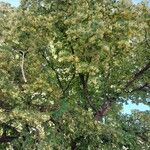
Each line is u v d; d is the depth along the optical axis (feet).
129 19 91.20
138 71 104.58
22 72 85.05
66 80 99.40
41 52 93.40
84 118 89.40
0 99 84.28
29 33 89.66
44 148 81.10
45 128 87.04
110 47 89.10
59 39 91.40
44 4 93.45
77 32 84.33
